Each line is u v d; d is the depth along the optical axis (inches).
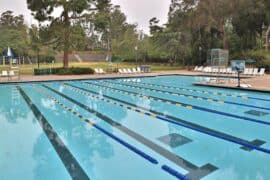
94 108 315.9
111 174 135.9
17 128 225.5
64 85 569.0
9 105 333.4
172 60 1344.7
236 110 300.2
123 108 316.2
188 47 1124.5
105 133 210.1
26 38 1686.8
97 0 846.5
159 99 383.9
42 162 151.3
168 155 161.5
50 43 855.1
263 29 1096.2
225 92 447.5
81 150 171.5
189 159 155.0
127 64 1501.0
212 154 163.0
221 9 1005.8
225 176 132.0
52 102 356.8
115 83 611.5
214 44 1106.1
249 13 1005.8
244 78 633.0
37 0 776.3
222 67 801.6
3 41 1536.7
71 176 133.7
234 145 179.2
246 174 134.2
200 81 629.6
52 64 1547.7
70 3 789.2
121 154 163.6
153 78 735.7
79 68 836.6
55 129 222.5
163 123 242.2
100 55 2161.7
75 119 258.8
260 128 222.7
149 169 141.3
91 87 533.6
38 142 187.6
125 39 1705.2
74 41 837.8
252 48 1083.3
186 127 227.8
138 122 246.2
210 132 211.6
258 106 322.7
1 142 187.5
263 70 717.9
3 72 683.4
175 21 1184.2
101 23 827.4
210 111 296.0
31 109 308.7
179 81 649.0
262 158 155.7
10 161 153.1
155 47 1408.7
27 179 130.4
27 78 680.4
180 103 349.7
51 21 823.1
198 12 1036.5
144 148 174.4
